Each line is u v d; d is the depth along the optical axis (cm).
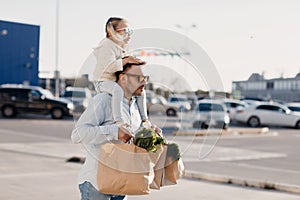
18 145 1569
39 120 2888
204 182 977
